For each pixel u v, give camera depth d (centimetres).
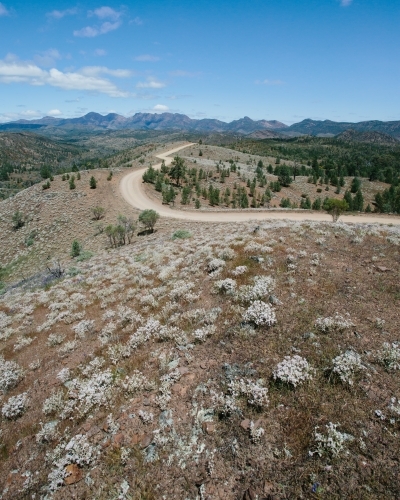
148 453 654
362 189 15350
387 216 5291
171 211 7312
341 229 1917
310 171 18388
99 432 740
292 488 536
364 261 1373
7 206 9350
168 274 1677
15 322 1689
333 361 754
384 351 775
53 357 1189
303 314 977
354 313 962
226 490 560
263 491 539
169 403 762
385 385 696
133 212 7394
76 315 1509
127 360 1001
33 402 951
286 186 14862
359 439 586
